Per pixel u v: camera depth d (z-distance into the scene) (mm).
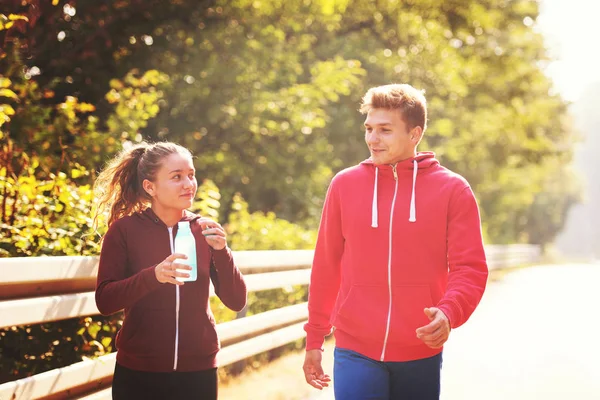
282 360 8188
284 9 17656
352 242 3594
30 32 11219
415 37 22953
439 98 24844
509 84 28344
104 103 13492
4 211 5195
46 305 4059
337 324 3633
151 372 3402
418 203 3516
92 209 5215
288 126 17062
